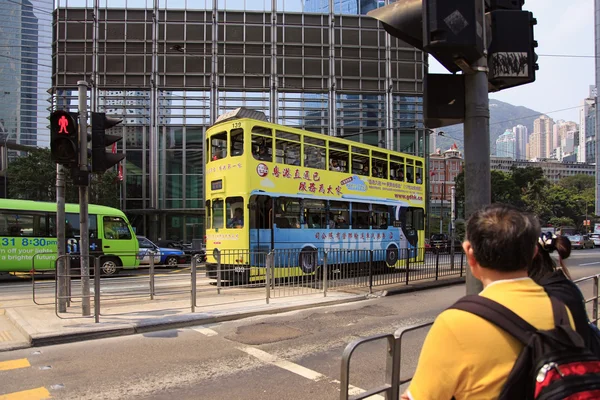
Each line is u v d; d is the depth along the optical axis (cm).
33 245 1579
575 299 198
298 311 980
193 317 844
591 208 8862
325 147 1555
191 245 3134
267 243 1335
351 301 1129
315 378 537
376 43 3819
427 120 378
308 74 3722
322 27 3756
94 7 3569
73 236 1628
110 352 650
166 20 3625
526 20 368
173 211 3588
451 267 1639
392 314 940
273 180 1367
